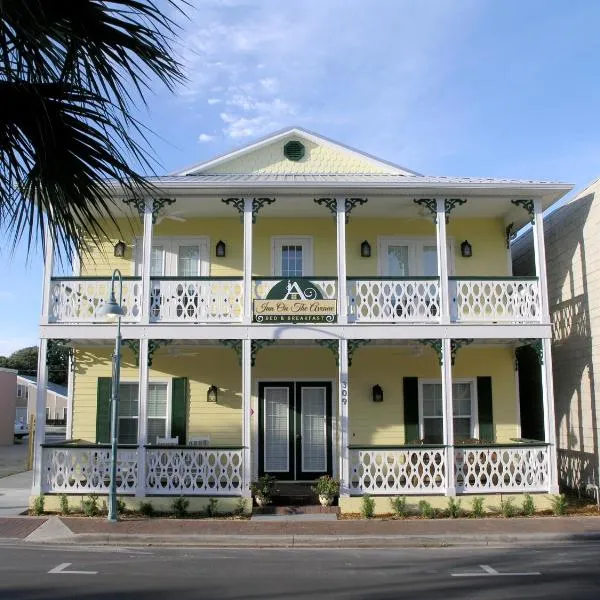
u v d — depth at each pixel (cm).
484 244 1619
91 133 318
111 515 1214
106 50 315
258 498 1307
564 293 1502
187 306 1362
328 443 1551
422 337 1345
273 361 1572
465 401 1584
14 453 3098
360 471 1398
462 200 1402
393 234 1612
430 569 884
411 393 1564
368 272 1597
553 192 1389
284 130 1680
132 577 833
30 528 1168
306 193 1380
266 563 927
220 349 1562
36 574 850
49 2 297
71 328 1344
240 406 1552
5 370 3784
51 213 336
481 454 1398
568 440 1472
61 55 314
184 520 1227
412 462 1393
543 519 1234
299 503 1341
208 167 1652
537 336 1354
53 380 6619
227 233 1608
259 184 1348
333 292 1368
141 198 411
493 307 1377
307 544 1080
